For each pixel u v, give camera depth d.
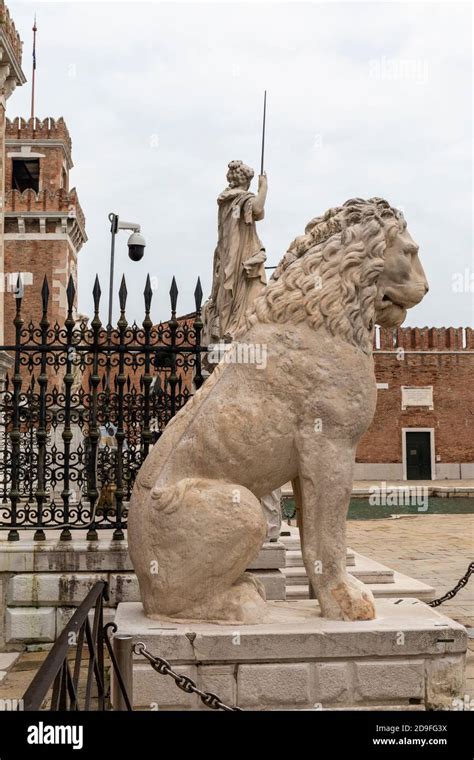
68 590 6.13
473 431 39.00
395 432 38.78
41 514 6.35
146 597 4.09
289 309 4.13
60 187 34.25
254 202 7.21
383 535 16.14
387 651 3.83
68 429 6.43
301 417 4.07
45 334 6.39
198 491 3.95
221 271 7.49
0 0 13.44
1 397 11.16
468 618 7.69
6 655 5.94
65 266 32.47
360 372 4.11
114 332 6.85
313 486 4.06
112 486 9.70
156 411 6.93
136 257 14.68
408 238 4.29
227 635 3.76
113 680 4.12
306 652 3.79
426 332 39.50
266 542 6.22
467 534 16.28
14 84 15.09
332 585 4.09
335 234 4.22
